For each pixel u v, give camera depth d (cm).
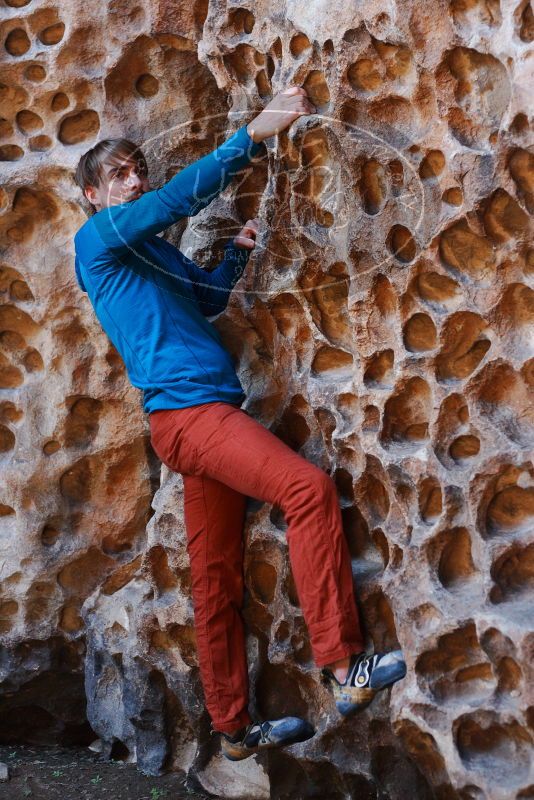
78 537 375
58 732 399
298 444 324
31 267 361
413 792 303
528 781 257
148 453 371
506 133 250
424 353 277
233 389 294
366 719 301
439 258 269
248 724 311
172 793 344
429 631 273
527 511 270
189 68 342
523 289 262
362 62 271
